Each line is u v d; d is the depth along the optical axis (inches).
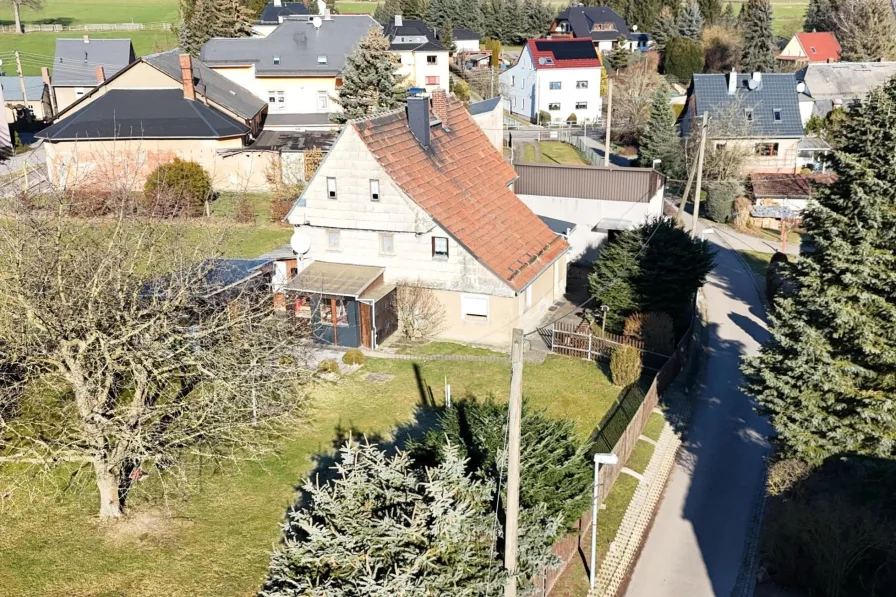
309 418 1083.9
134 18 5032.0
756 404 1216.8
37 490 876.6
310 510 682.8
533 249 1417.3
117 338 800.3
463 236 1316.4
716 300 1702.8
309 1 4995.1
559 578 799.7
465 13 4810.5
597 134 3245.6
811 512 820.6
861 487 876.0
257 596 722.2
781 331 933.2
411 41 3257.9
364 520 631.8
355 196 1334.9
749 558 876.0
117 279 800.3
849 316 858.1
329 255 1395.2
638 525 920.3
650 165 2561.5
